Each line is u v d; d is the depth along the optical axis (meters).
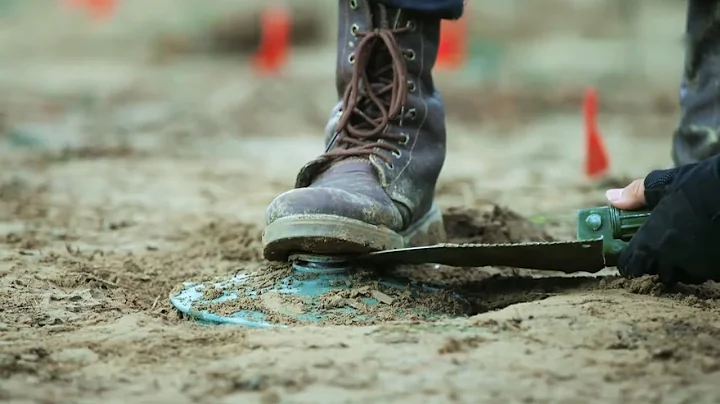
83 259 12.84
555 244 9.92
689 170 9.77
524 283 11.23
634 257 9.95
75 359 8.35
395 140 11.19
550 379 7.65
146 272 12.25
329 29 64.69
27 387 7.67
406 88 11.16
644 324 8.84
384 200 10.74
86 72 51.78
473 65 49.59
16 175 20.53
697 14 12.03
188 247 13.90
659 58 50.84
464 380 7.65
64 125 31.28
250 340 8.72
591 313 9.15
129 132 30.19
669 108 37.94
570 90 42.56
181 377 7.84
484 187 19.59
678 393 7.36
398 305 10.10
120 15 66.69
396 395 7.38
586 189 19.20
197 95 40.78
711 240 9.55
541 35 58.88
